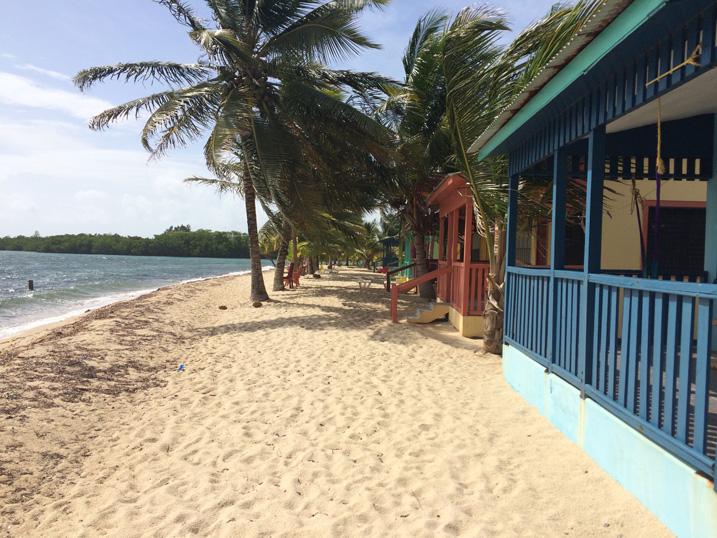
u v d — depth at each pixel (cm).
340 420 484
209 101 1320
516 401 501
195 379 661
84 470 391
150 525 303
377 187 1661
